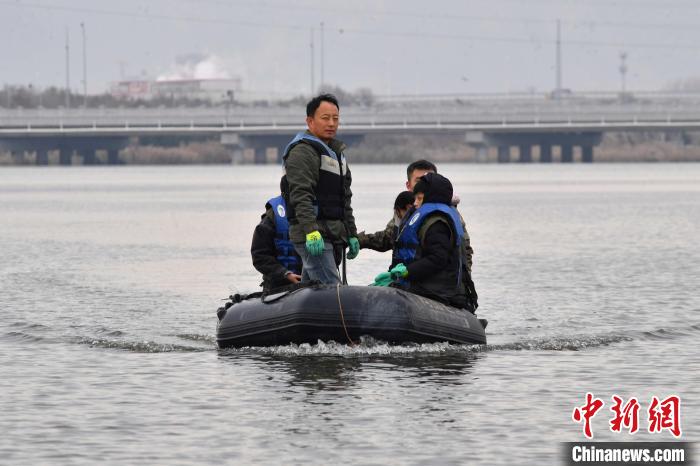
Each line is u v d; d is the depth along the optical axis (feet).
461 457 65.51
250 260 200.03
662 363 92.07
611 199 449.06
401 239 98.84
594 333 108.37
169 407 77.25
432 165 100.78
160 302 139.44
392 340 94.89
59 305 136.26
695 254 207.41
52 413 75.92
